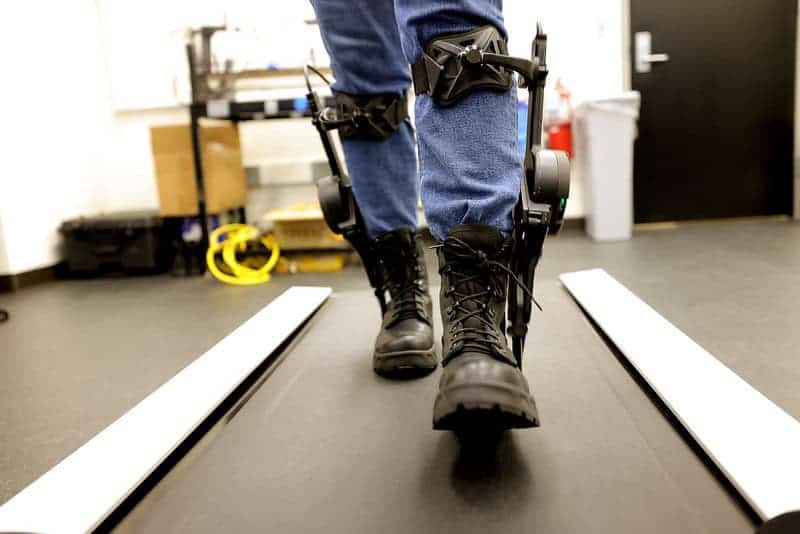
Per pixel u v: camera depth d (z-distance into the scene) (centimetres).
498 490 57
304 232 258
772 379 104
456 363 65
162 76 312
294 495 60
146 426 77
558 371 88
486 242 70
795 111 306
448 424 61
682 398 72
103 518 57
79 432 103
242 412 82
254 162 319
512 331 74
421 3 70
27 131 268
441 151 72
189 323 179
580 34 304
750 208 319
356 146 97
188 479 65
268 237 261
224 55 288
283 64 289
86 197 309
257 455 69
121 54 313
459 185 71
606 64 306
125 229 273
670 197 319
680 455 63
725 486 56
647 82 308
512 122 73
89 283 267
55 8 289
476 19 70
